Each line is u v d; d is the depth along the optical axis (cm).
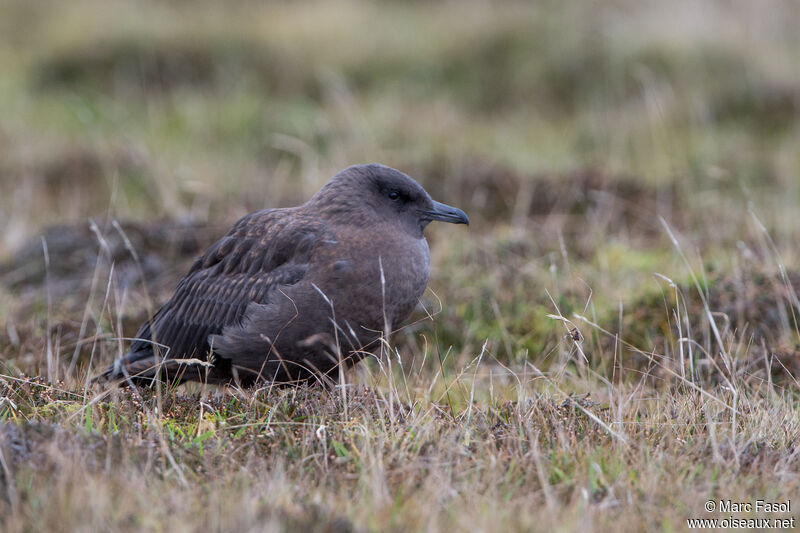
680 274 1173
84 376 952
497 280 1231
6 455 653
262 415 799
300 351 875
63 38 2634
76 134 2131
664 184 1705
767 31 2584
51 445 655
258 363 886
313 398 822
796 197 1717
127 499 611
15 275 1355
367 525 600
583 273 1245
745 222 1493
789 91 2241
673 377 948
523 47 2475
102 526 574
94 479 626
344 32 2591
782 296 1065
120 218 1477
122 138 2023
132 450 689
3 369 962
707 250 1359
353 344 883
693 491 658
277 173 1855
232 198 1711
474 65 2447
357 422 763
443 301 1188
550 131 2170
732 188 1758
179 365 903
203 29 2614
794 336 1027
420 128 2073
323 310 859
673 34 2453
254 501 616
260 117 2152
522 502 641
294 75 2419
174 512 604
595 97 2311
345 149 1873
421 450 725
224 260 923
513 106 2338
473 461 702
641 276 1227
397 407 805
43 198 1788
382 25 2642
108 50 2556
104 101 2361
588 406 817
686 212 1571
